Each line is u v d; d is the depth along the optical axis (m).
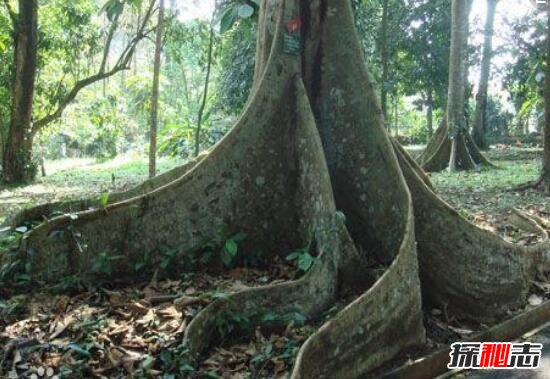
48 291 4.78
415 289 4.45
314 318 4.45
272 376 3.70
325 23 5.66
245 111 5.43
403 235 4.91
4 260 4.91
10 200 11.20
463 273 5.11
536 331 5.10
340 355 3.84
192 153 19.47
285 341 4.05
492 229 7.74
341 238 4.82
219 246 5.25
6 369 3.60
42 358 3.71
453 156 15.77
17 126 15.54
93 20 18.12
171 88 33.50
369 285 4.83
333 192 5.48
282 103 5.50
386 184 5.20
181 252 5.16
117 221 5.12
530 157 20.00
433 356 4.30
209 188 5.27
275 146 5.44
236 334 4.17
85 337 3.93
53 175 17.84
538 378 4.21
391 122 35.19
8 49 16.91
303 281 4.49
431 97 26.31
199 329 3.94
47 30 16.94
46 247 4.98
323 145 5.61
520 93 24.03
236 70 17.17
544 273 6.05
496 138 29.81
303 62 5.68
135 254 5.12
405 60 24.59
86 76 19.44
